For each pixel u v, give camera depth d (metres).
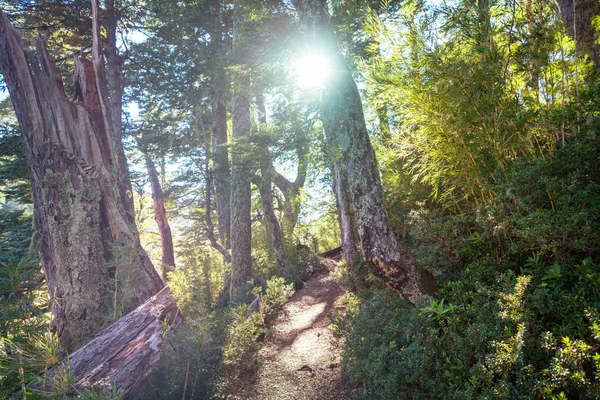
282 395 4.61
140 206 5.03
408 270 3.82
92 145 5.78
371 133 6.72
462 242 3.84
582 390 2.08
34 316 2.96
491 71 3.28
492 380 2.64
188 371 4.25
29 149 5.55
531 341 2.49
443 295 3.73
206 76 12.79
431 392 2.94
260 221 15.83
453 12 3.71
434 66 3.51
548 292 2.75
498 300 2.82
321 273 12.79
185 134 16.03
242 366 5.39
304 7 4.42
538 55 3.23
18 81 5.50
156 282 5.76
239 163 7.64
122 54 14.54
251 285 9.83
